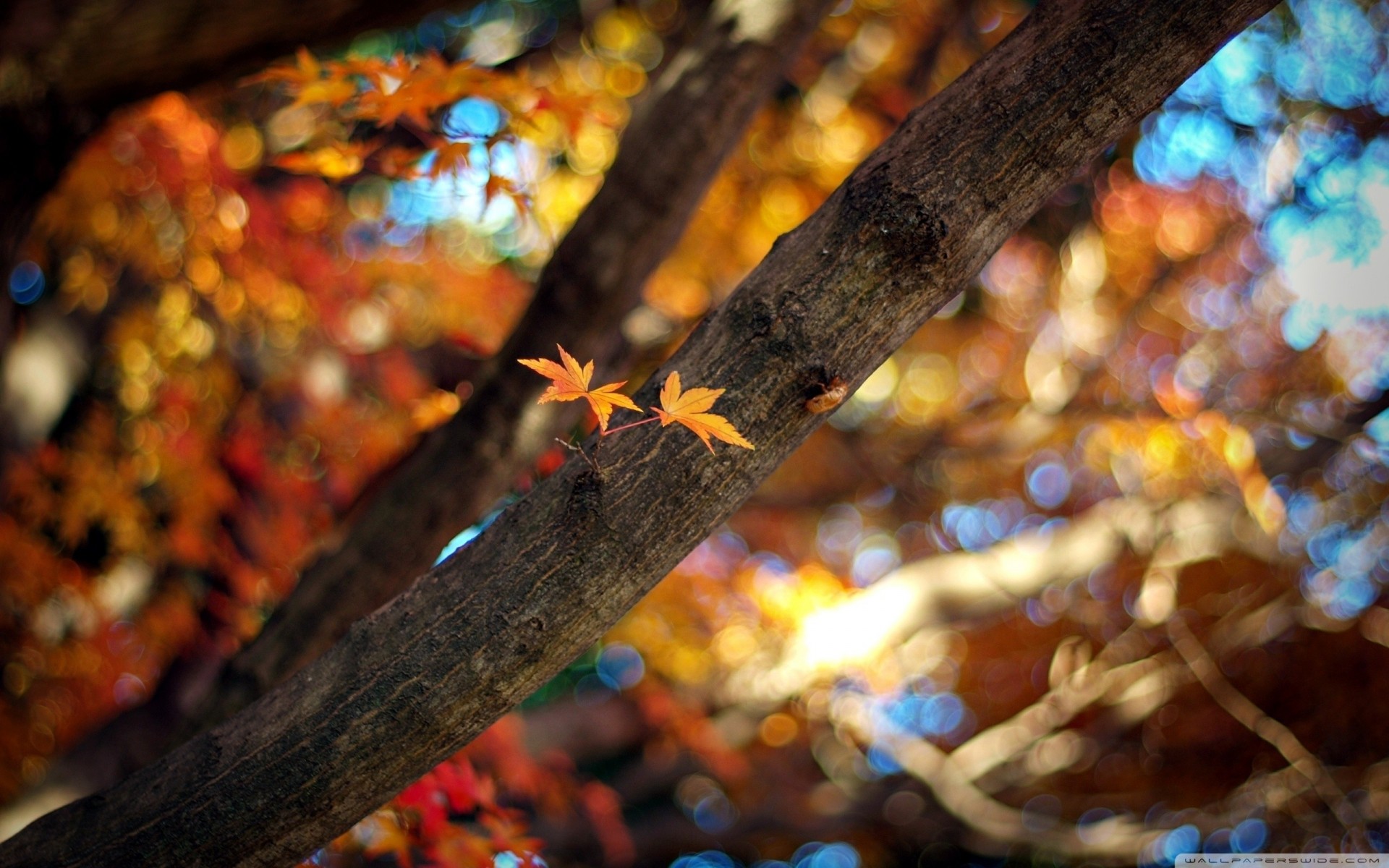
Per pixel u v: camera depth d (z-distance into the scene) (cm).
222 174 384
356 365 475
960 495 819
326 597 234
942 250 127
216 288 409
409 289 524
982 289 788
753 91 263
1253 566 783
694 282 609
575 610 131
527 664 132
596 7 622
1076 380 666
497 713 135
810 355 127
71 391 459
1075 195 727
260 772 135
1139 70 126
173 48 257
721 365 129
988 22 666
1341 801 471
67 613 441
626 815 794
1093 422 635
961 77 135
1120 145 695
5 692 435
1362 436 519
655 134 256
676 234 264
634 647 626
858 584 803
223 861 137
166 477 430
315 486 461
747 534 812
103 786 279
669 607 627
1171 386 518
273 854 139
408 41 605
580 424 379
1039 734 584
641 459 130
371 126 324
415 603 137
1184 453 504
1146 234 737
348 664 136
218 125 411
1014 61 130
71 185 371
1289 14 630
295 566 430
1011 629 879
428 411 277
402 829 241
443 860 235
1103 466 684
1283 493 602
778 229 628
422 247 529
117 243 406
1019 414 709
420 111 211
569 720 539
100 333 466
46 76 251
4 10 239
